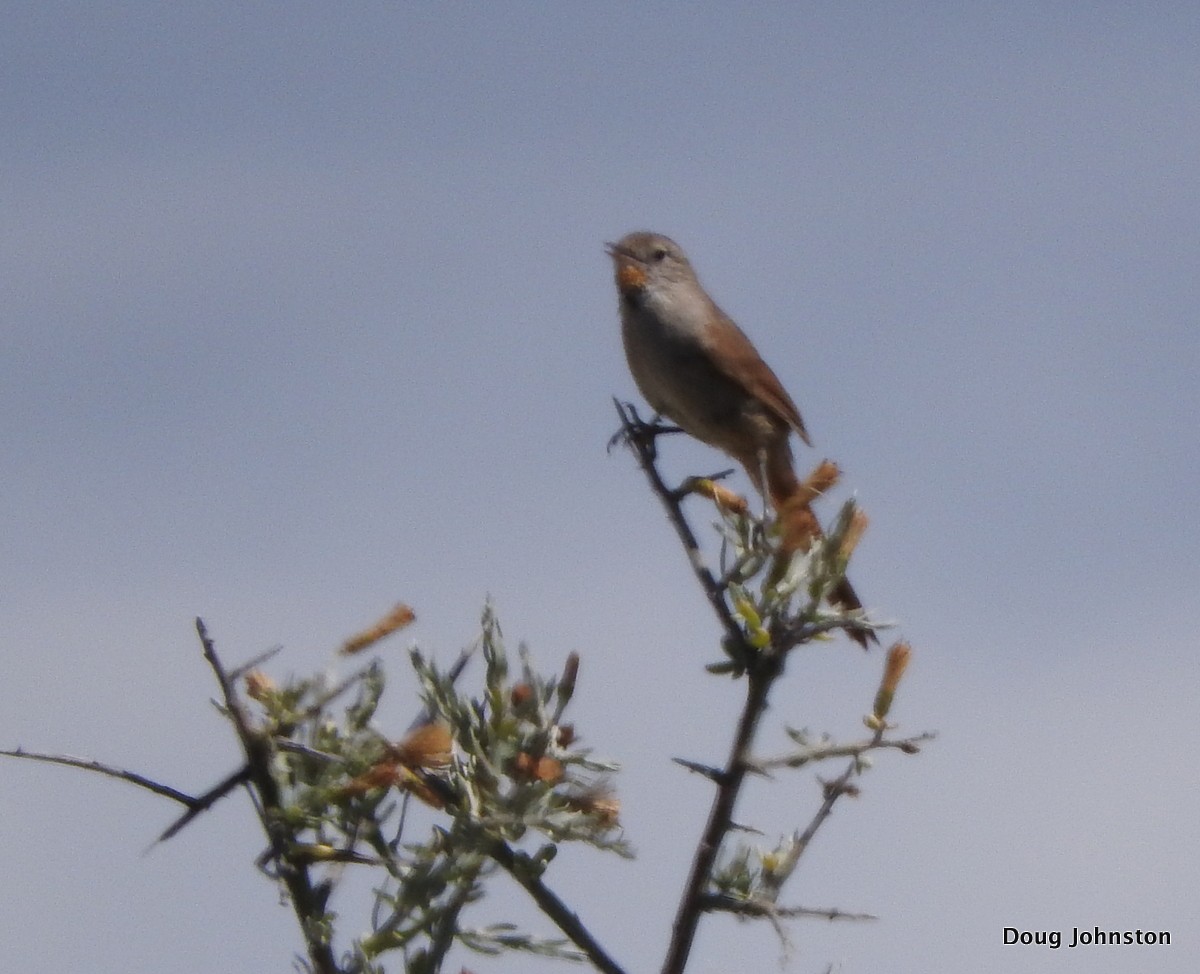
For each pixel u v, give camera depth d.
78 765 5.10
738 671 5.96
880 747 5.83
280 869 5.51
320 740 5.70
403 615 5.88
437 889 5.57
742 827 5.75
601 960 5.73
